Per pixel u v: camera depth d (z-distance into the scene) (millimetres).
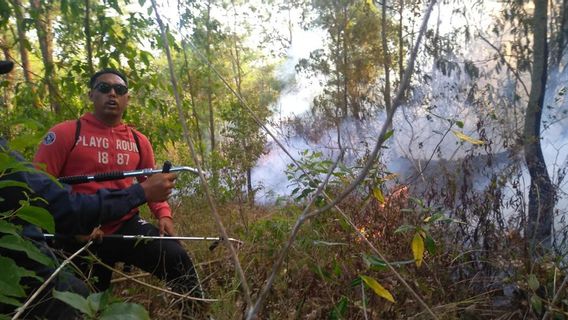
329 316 2383
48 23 5031
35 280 1629
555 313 2412
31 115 4812
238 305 2270
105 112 2947
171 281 2654
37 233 1702
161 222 2977
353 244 2738
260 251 2762
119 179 2658
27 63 6109
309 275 2529
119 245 2740
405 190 3158
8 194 1627
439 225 3053
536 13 6105
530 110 5637
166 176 2289
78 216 2006
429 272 2783
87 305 1108
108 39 4773
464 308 2549
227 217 4293
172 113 5445
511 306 2662
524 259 2709
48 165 2764
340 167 2697
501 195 3332
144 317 1119
